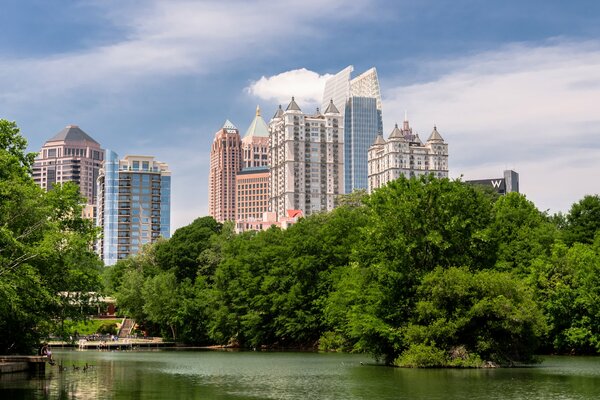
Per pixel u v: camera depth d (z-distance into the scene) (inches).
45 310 2603.3
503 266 3326.8
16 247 2230.6
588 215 4402.1
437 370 2645.2
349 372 2635.3
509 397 1820.9
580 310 3476.9
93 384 2251.5
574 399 1779.0
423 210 2940.5
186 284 5634.8
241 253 5113.2
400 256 2869.1
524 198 4259.4
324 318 4333.2
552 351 3651.6
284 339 4835.1
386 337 2888.8
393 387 2075.5
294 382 2290.8
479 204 3225.9
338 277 4224.9
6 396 1900.8
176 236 6156.5
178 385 2226.9
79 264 2711.6
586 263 3523.6
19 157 2805.1
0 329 2637.8
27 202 2282.2
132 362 3481.8
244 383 2279.8
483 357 2773.1
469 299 2709.2
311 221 5310.0
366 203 3149.6
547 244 3885.3
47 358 2834.6
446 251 2930.6
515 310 2650.1
